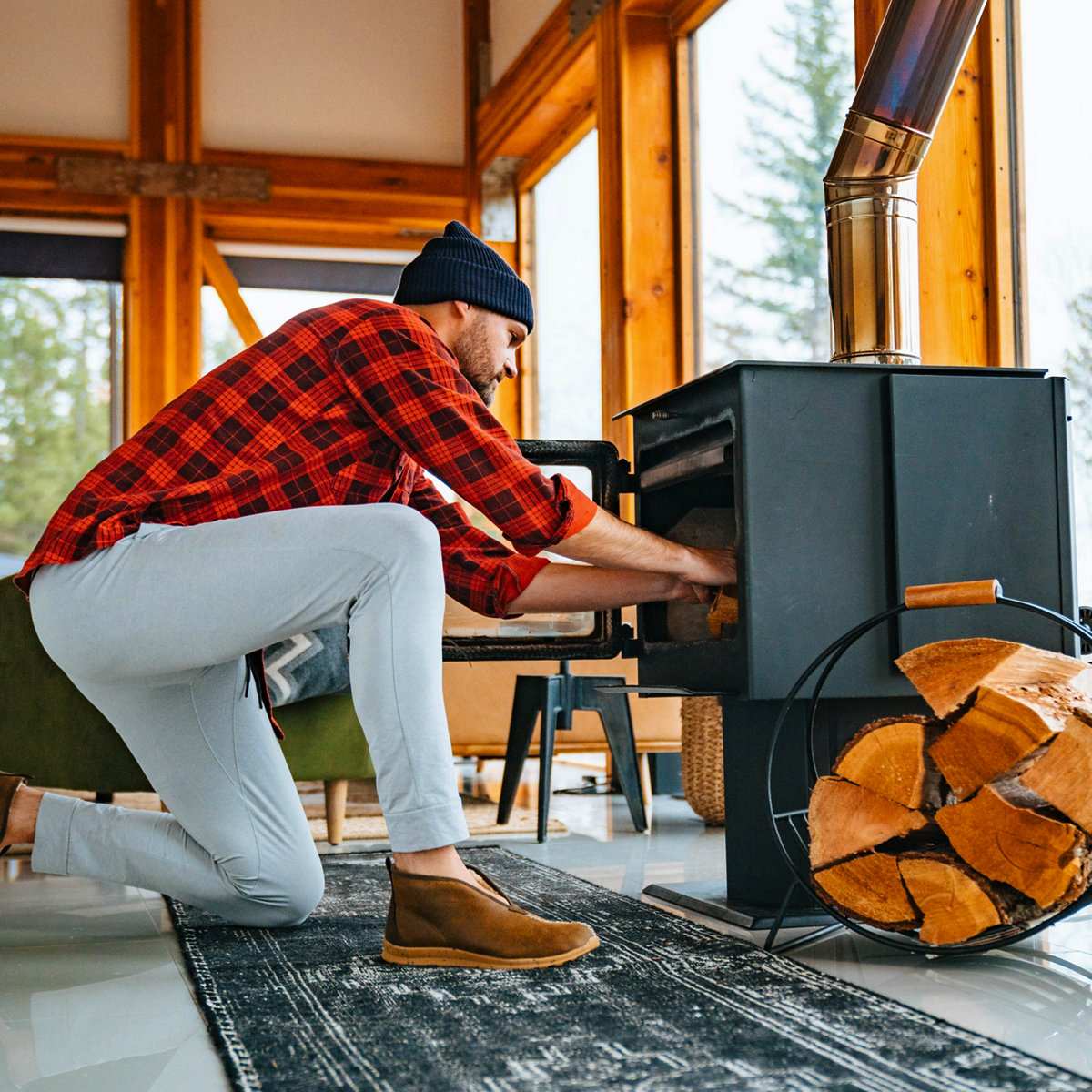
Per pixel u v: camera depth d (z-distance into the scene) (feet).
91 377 20.34
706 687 5.83
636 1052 3.74
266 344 5.07
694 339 14.64
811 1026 4.00
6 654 8.35
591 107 17.72
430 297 5.46
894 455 5.54
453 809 4.81
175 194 20.34
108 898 6.77
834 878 5.01
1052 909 4.62
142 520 4.83
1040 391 5.77
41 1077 3.77
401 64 21.31
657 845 8.67
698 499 6.66
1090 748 4.49
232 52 20.75
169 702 5.42
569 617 7.06
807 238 11.95
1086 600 8.30
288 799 5.71
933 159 9.05
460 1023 4.07
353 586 4.69
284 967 4.93
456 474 4.93
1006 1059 3.64
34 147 19.95
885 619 5.11
